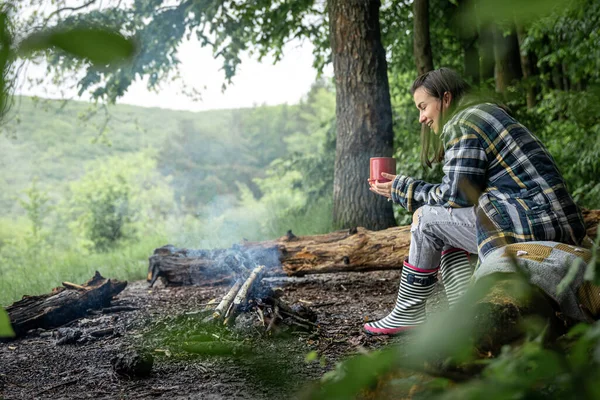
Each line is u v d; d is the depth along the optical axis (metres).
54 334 3.86
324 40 12.07
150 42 10.13
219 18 10.79
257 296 3.80
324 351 3.21
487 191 2.67
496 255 2.16
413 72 12.65
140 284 6.22
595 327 0.53
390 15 11.65
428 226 3.21
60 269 8.57
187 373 2.91
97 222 17.44
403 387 0.67
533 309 1.46
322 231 9.51
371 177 3.39
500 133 2.67
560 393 0.50
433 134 3.19
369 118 7.37
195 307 4.58
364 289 5.16
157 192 34.69
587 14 7.60
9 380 2.97
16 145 70.31
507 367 0.52
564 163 8.24
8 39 0.30
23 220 44.25
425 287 3.38
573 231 2.49
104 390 2.74
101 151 74.12
